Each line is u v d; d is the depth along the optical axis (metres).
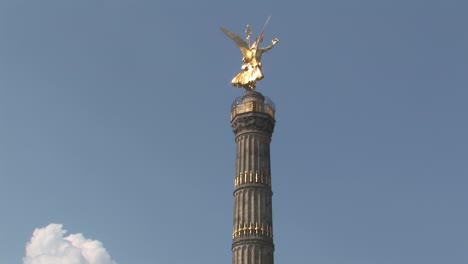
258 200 68.75
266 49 77.69
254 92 74.31
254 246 66.38
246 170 70.25
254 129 72.25
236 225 68.06
